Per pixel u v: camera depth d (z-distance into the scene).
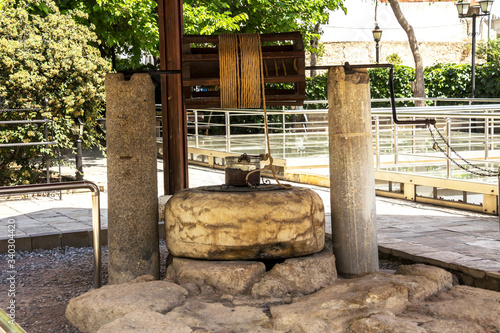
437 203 9.09
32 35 10.71
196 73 5.13
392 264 5.74
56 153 11.59
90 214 8.38
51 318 4.77
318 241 4.97
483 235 6.59
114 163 5.05
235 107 5.07
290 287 4.62
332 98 5.19
